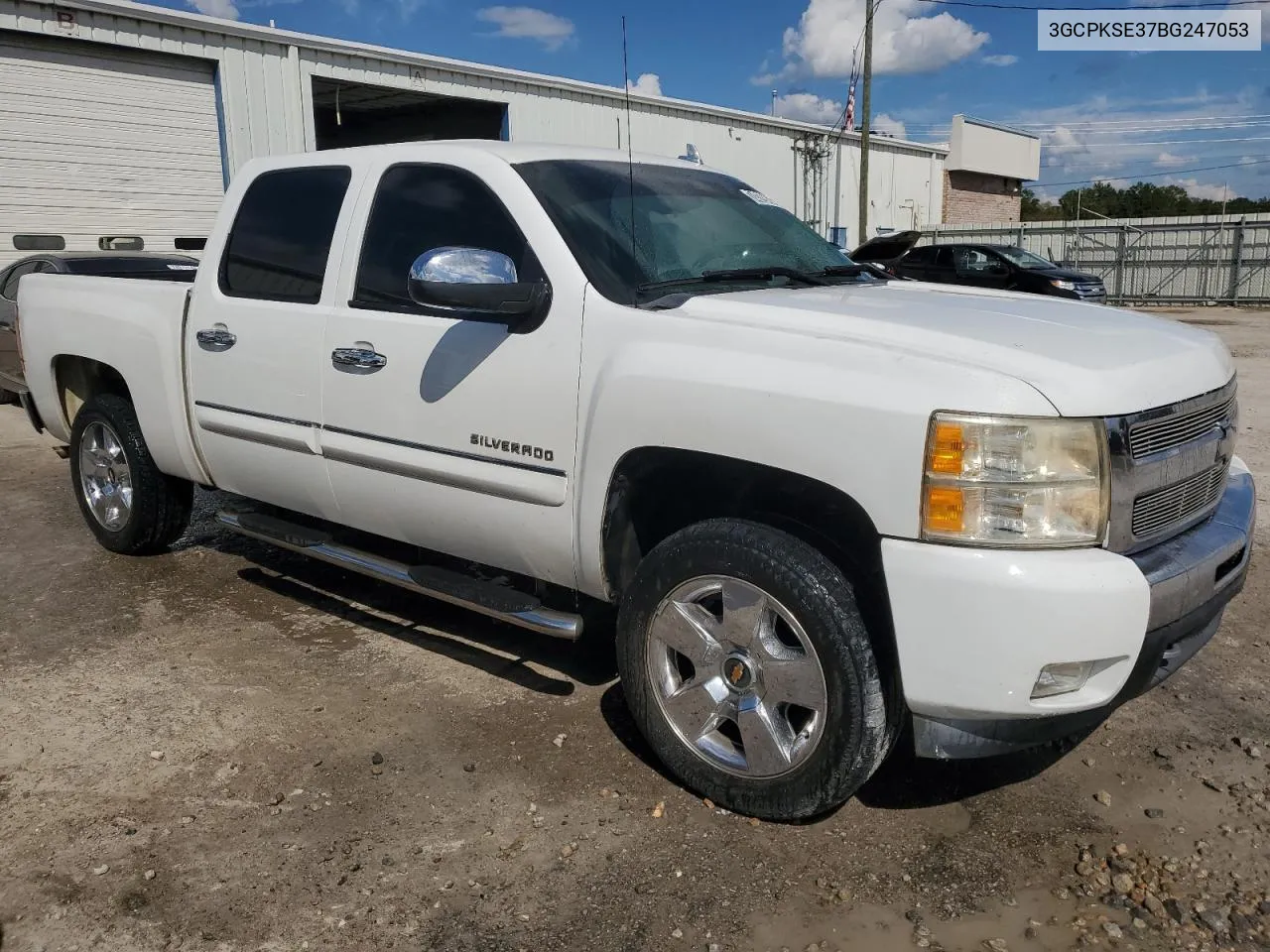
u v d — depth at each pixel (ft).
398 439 12.16
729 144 81.46
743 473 9.71
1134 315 11.42
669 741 10.32
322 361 12.89
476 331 11.33
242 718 11.96
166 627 14.71
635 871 9.18
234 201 14.75
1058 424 8.32
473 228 11.81
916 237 14.43
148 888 8.94
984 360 8.76
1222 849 9.48
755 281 11.75
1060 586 8.16
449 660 13.57
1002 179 136.26
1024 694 8.38
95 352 16.60
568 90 66.28
